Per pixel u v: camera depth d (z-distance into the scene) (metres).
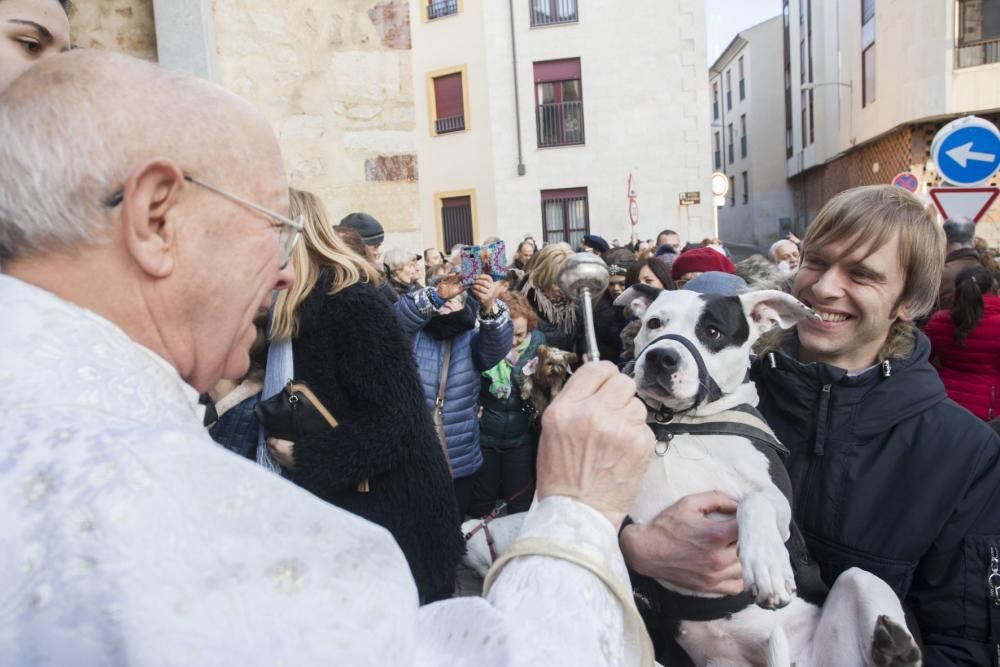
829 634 1.82
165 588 0.62
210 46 4.28
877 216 1.83
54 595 0.60
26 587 0.60
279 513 0.72
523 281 6.30
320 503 0.77
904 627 1.63
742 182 39.56
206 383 0.95
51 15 1.36
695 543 1.72
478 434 3.88
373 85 4.96
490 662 0.84
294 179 4.78
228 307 0.91
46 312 0.75
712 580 1.72
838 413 1.89
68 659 0.59
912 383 1.83
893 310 1.87
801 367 1.97
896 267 1.83
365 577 0.75
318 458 2.00
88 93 0.80
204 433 0.81
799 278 2.07
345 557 0.74
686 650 2.09
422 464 2.13
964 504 1.73
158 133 0.82
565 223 20.16
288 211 1.00
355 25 4.89
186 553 0.64
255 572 0.67
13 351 0.71
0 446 0.65
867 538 1.82
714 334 2.10
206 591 0.64
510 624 0.88
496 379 4.23
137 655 0.59
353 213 4.75
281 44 4.66
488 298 3.63
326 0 4.80
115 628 0.59
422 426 2.14
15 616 0.60
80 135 0.78
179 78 0.88
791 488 1.93
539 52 19.52
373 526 0.82
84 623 0.60
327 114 4.86
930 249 1.84
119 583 0.61
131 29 4.29
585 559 0.97
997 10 16.33
